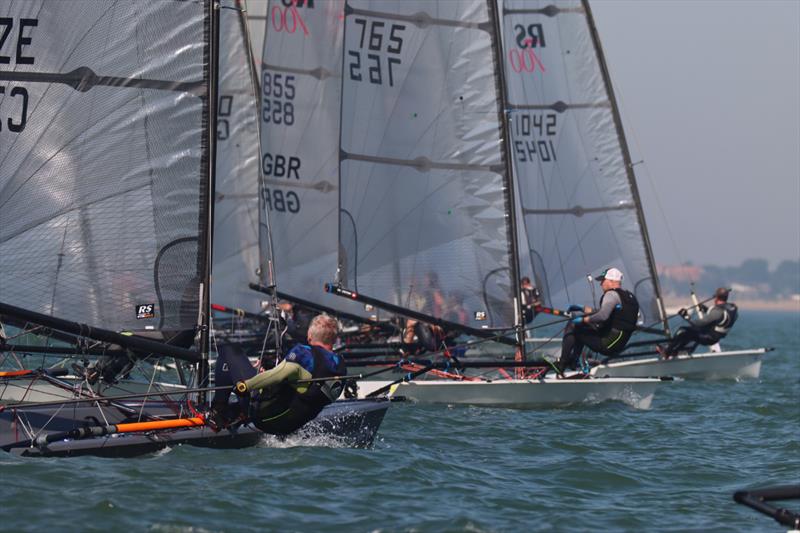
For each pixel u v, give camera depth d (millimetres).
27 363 53281
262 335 71688
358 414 43562
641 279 88625
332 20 79000
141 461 37469
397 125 65875
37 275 40969
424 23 65688
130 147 41438
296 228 77438
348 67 66125
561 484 39000
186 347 42188
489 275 65000
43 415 40625
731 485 39625
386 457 41375
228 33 79250
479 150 65312
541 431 51188
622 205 89438
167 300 41688
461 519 32406
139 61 41469
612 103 89500
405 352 67062
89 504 31781
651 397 62250
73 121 41125
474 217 65250
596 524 33125
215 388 39188
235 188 79000
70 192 41156
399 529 31188
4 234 40844
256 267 78875
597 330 60719
